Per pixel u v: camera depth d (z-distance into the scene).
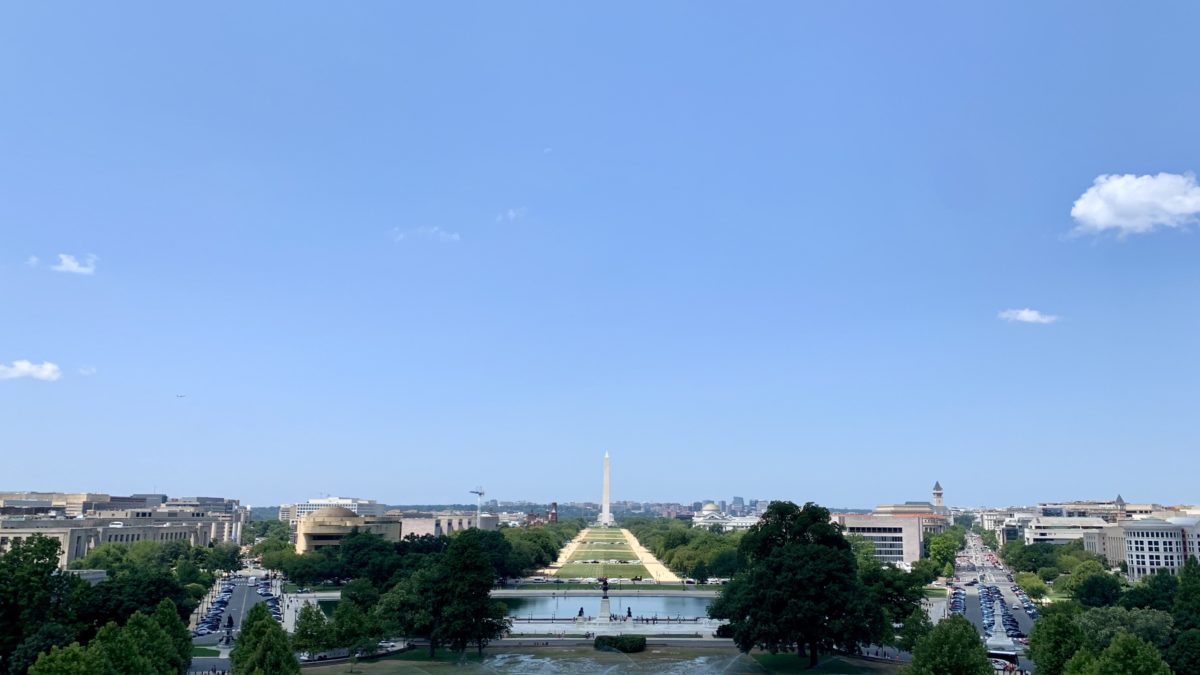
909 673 122.81
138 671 118.62
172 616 146.00
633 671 172.25
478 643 192.25
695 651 196.12
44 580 150.25
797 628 173.62
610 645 196.50
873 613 175.00
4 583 146.12
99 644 115.06
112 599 161.25
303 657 184.25
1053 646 135.62
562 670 173.00
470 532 194.50
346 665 176.75
